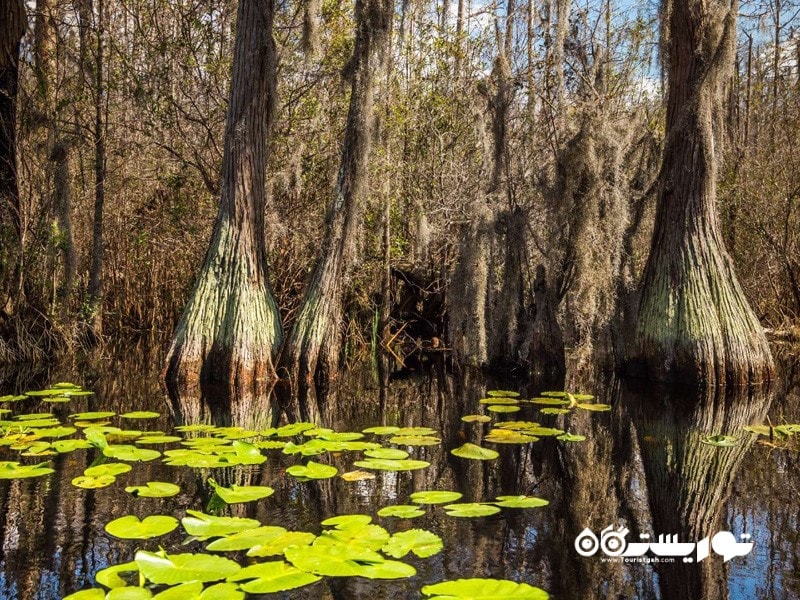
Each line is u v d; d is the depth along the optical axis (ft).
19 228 28.60
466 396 22.63
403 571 8.17
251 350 22.63
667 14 24.11
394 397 22.41
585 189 23.45
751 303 39.37
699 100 22.75
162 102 33.45
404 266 37.96
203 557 8.54
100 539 9.65
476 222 25.91
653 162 27.45
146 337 37.47
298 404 20.90
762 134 47.29
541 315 25.46
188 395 21.67
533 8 32.04
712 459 14.55
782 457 14.69
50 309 30.12
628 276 25.48
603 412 19.70
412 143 40.19
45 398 20.71
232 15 35.22
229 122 23.72
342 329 33.96
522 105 30.50
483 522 10.64
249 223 23.47
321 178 35.83
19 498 11.44
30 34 31.40
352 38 34.71
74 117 35.32
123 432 15.92
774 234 39.37
